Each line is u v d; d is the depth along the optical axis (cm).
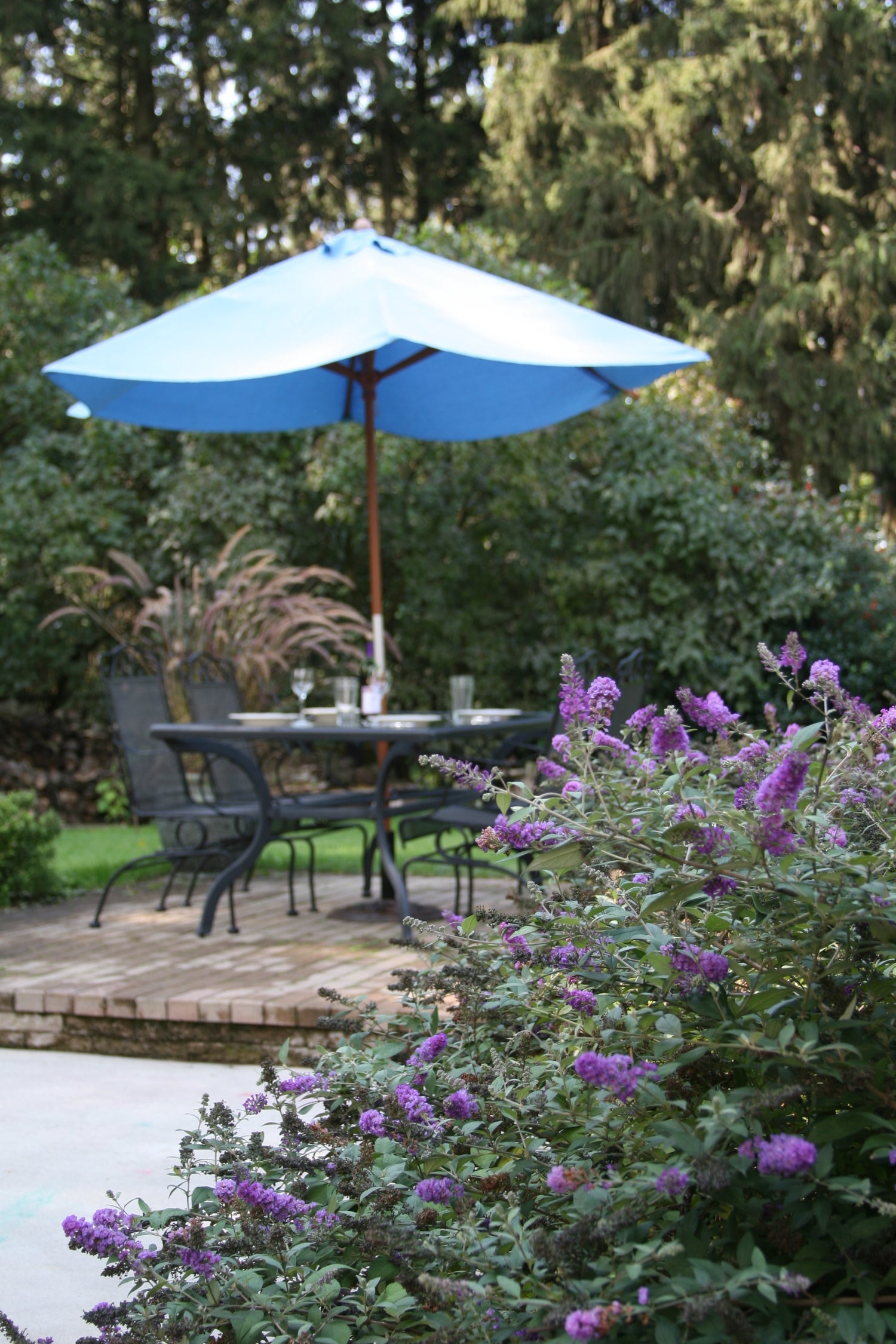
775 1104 122
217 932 438
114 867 593
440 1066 177
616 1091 128
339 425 886
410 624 1004
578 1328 111
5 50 1647
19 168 1576
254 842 433
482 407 582
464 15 1669
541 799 164
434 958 203
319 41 1723
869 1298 121
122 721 467
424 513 993
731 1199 133
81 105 1808
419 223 1892
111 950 406
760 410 1441
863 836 160
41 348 980
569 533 997
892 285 1423
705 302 1530
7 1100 294
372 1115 157
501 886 532
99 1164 248
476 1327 128
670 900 138
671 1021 140
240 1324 139
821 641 954
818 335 1508
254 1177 156
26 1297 195
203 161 1738
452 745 933
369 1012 200
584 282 1507
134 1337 138
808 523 981
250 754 459
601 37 1605
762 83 1391
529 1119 153
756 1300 120
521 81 1534
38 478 911
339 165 1877
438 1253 132
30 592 939
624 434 970
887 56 1469
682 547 943
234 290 473
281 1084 179
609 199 1485
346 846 705
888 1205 116
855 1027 139
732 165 1474
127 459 973
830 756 160
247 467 927
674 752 161
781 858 140
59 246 1585
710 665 954
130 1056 334
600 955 162
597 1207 127
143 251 1595
